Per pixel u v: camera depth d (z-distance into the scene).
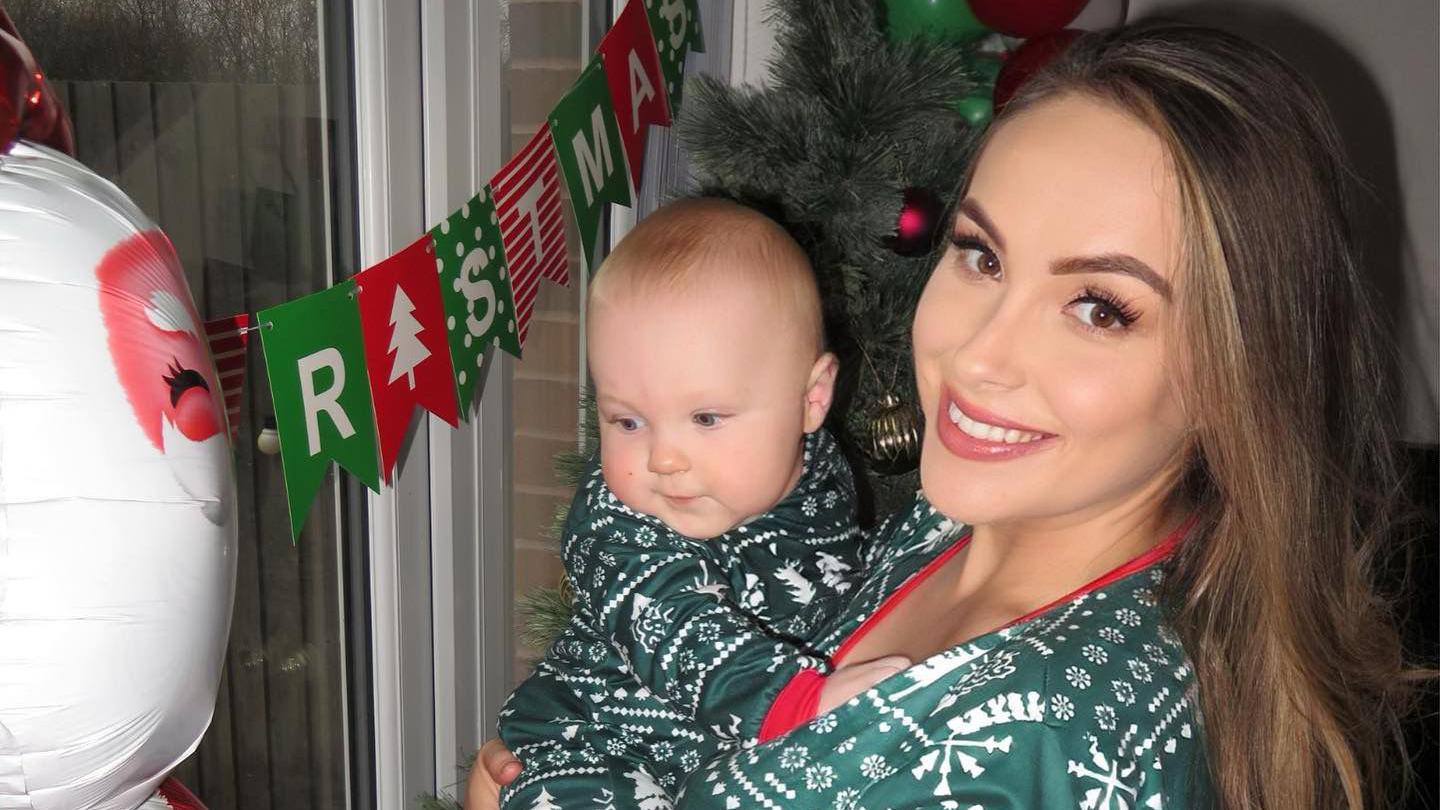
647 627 1.02
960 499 0.76
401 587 1.58
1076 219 0.69
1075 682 0.68
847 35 1.57
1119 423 0.72
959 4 1.70
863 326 1.49
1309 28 2.15
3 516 0.63
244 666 1.45
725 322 1.05
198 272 1.28
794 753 0.76
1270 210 0.68
